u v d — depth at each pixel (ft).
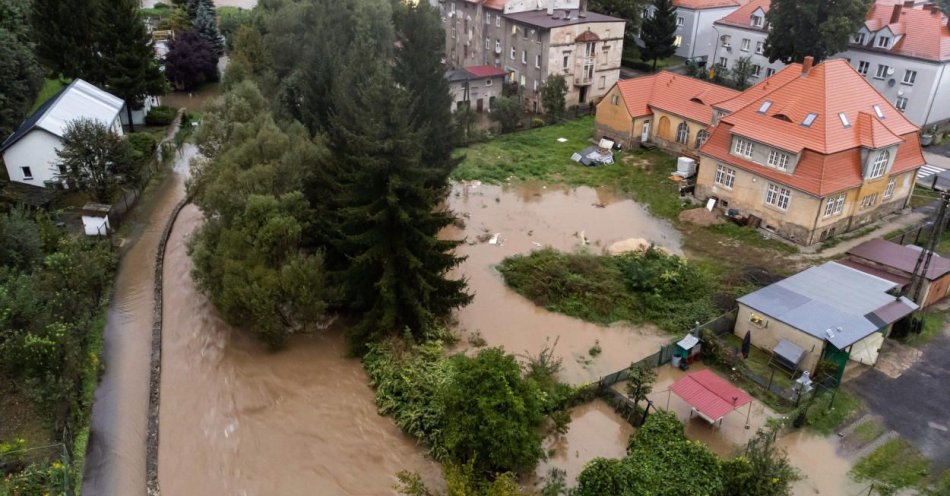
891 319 103.65
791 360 99.60
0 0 197.57
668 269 125.70
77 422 90.17
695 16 259.39
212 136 145.28
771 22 207.00
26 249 110.52
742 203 149.59
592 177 177.06
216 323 115.55
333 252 118.01
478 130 204.33
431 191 104.01
